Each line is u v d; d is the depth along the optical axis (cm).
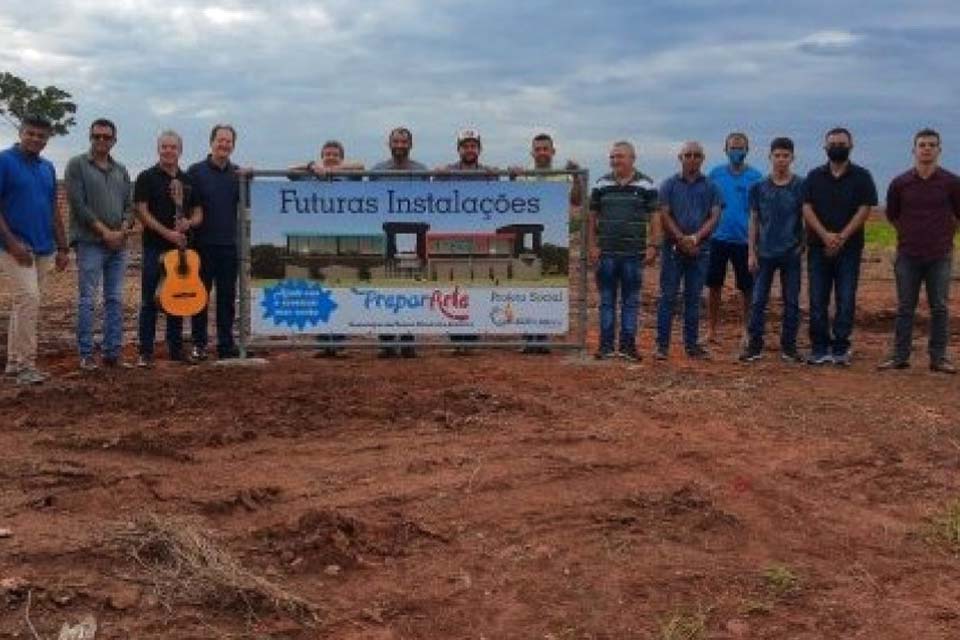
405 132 1180
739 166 1302
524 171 1161
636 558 598
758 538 635
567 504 679
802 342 1426
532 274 1177
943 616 534
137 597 518
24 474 721
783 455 800
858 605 546
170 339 1174
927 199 1117
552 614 529
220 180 1147
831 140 1120
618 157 1154
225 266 1162
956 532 641
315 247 1160
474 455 780
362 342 1174
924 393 1022
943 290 1129
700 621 520
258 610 516
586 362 1141
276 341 1166
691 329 1212
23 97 4059
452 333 1178
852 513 680
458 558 591
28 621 493
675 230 1170
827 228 1141
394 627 512
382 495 688
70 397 956
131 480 700
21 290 1016
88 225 1070
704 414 923
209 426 859
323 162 1199
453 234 1168
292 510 659
